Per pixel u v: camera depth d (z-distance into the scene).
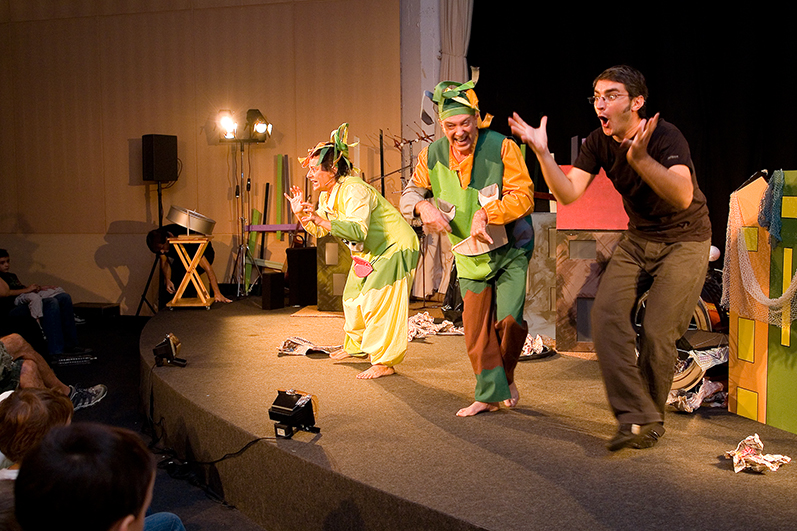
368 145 7.32
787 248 2.67
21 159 8.06
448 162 2.85
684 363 3.07
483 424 2.74
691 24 5.91
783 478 2.15
